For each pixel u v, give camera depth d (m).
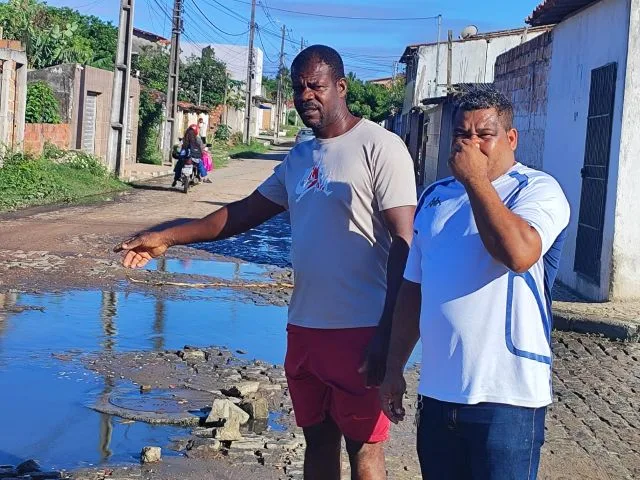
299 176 4.25
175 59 36.03
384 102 63.16
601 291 10.84
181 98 56.66
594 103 11.62
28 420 6.19
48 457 5.54
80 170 25.00
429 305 3.32
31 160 22.30
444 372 3.26
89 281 11.45
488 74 36.56
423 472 3.40
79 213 18.91
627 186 10.55
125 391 6.93
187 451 5.71
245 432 6.12
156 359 7.91
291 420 6.40
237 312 10.16
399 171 4.05
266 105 93.94
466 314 3.22
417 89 39.41
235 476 5.31
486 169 3.11
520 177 3.31
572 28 12.91
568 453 5.96
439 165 26.98
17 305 9.83
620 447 6.13
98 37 47.19
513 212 3.18
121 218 18.41
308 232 4.15
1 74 21.55
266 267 13.47
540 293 3.26
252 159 48.47
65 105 27.64
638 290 10.72
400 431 6.27
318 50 4.13
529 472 3.23
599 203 11.14
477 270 3.23
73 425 6.13
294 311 4.24
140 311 9.91
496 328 3.20
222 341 8.74
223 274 12.60
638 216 10.59
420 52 39.47
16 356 7.76
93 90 29.56
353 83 64.00
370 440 4.12
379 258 4.14
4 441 5.78
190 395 6.89
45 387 6.94
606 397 7.39
